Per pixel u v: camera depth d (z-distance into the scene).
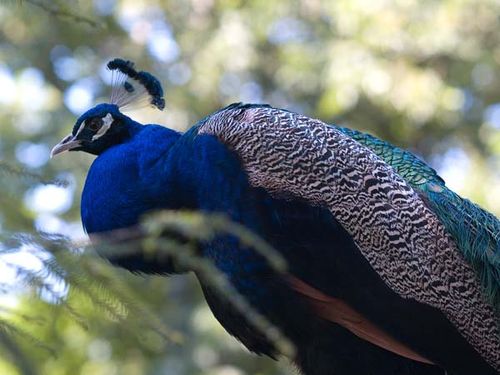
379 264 7.83
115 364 17.31
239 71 20.62
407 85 19.27
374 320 7.80
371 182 8.02
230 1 20.38
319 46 19.75
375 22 18.91
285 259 7.92
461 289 7.82
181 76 20.98
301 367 8.18
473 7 19.33
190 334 18.27
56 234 4.56
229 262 7.89
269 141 8.16
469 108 21.34
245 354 17.80
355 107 20.31
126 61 9.71
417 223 7.91
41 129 20.72
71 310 4.62
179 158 8.36
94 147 9.34
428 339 7.76
